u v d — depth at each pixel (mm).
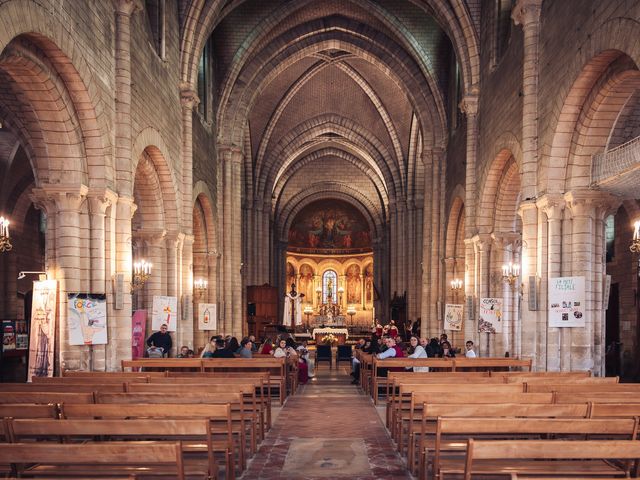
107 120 14531
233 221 31891
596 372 14305
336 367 29734
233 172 31938
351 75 39906
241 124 32000
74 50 12578
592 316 14414
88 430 6285
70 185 13500
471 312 22750
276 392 17234
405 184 43688
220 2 22828
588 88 13555
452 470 6707
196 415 7004
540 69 15852
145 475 6758
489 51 21328
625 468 6871
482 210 21984
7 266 23906
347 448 10203
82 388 9312
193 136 24312
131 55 16078
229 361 14898
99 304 13547
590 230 14406
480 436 9312
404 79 32281
